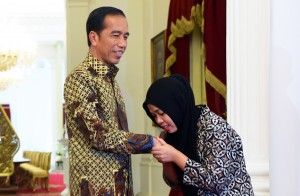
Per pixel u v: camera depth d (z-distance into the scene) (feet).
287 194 9.68
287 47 9.73
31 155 53.93
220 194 8.34
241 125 12.10
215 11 15.74
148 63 25.84
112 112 9.38
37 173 48.06
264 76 12.09
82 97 9.03
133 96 26.91
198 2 17.22
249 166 11.84
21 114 68.74
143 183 26.27
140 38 27.12
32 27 59.26
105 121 9.24
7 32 45.01
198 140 8.43
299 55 9.72
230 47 12.35
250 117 12.10
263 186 11.72
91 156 9.21
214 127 8.29
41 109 68.95
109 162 9.27
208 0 15.92
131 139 8.63
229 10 12.41
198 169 8.20
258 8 12.18
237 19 12.26
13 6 55.11
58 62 67.21
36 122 68.80
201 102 19.35
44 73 68.69
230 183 8.36
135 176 26.91
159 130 23.32
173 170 8.97
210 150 8.24
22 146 68.33
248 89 12.14
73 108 9.09
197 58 19.47
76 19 26.32
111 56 9.40
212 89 15.93
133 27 27.09
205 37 15.90
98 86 9.20
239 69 12.19
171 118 8.34
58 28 59.82
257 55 12.15
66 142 30.04
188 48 19.42
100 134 8.77
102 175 9.21
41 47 67.46
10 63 44.78
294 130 9.72
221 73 15.56
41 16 57.67
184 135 8.48
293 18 9.70
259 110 12.07
